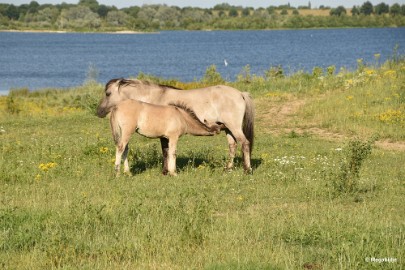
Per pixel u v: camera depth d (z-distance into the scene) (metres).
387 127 38.22
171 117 24.28
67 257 14.23
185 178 24.33
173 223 16.75
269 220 17.88
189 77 129.50
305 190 22.27
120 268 13.62
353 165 22.33
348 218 17.95
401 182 24.19
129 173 24.86
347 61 166.88
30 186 22.70
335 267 13.84
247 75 61.78
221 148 32.59
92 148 29.64
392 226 17.02
